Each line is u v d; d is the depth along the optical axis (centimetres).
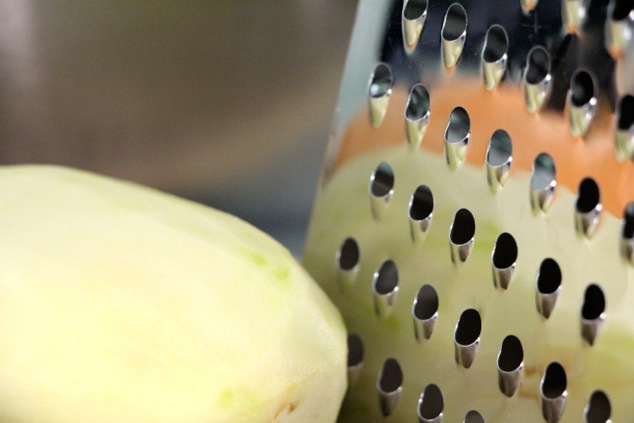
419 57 29
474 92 29
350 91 31
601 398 28
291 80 40
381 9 30
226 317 29
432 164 29
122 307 29
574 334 28
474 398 29
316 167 41
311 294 30
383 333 31
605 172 27
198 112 41
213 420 28
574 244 28
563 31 27
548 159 28
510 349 29
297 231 41
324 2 38
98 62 40
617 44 27
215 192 41
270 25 39
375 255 31
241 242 30
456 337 29
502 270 29
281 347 29
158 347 28
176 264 29
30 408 28
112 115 41
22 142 42
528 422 28
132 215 30
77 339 28
